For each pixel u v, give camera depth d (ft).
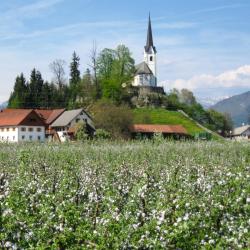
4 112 397.19
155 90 558.97
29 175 62.13
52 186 53.52
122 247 31.32
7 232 33.78
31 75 543.80
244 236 34.37
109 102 404.57
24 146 136.77
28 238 33.68
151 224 33.50
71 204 39.58
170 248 32.76
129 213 37.27
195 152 112.06
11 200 40.06
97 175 66.85
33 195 44.62
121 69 529.45
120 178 64.49
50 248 31.68
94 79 516.32
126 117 352.08
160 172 69.41
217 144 139.95
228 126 602.03
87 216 39.58
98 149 119.55
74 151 113.50
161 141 146.10
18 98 523.70
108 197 43.98
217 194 43.29
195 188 48.57
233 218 39.47
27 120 375.66
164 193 45.44
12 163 88.89
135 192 43.29
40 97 530.68
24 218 36.50
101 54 524.93
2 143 152.97
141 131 382.01
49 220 35.27
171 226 33.88
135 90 538.47
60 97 530.68
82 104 487.20
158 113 512.63
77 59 587.68
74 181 58.59
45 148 124.57
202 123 545.85
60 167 77.71
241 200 41.16
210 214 39.11
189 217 36.42
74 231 35.47
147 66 638.94
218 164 79.97
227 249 33.50
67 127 372.38
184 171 70.64
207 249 32.91
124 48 532.32
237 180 45.09
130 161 89.86
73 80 579.48
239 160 90.89
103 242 31.09
